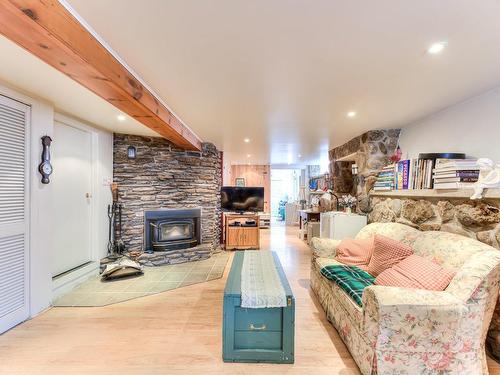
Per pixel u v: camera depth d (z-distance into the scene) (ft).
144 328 7.46
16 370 5.72
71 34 4.25
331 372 5.77
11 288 7.39
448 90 7.32
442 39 4.84
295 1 3.88
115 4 3.99
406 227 9.03
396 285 6.29
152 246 14.07
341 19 4.29
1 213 7.07
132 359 6.11
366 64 5.86
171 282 11.15
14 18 3.60
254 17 4.27
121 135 13.39
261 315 6.07
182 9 4.09
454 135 8.58
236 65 5.98
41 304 8.34
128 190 13.53
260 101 8.33
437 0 3.82
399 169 9.90
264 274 7.56
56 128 10.12
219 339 6.95
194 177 15.57
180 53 5.48
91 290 10.18
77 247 11.22
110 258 12.39
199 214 15.81
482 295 5.18
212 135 13.62
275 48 5.24
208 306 8.90
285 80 6.76
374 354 5.18
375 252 8.31
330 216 12.40
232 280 7.06
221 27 4.56
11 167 7.34
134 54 5.53
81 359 6.09
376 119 10.31
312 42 5.01
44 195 8.41
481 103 7.60
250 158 23.20
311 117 10.07
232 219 17.74
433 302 5.03
